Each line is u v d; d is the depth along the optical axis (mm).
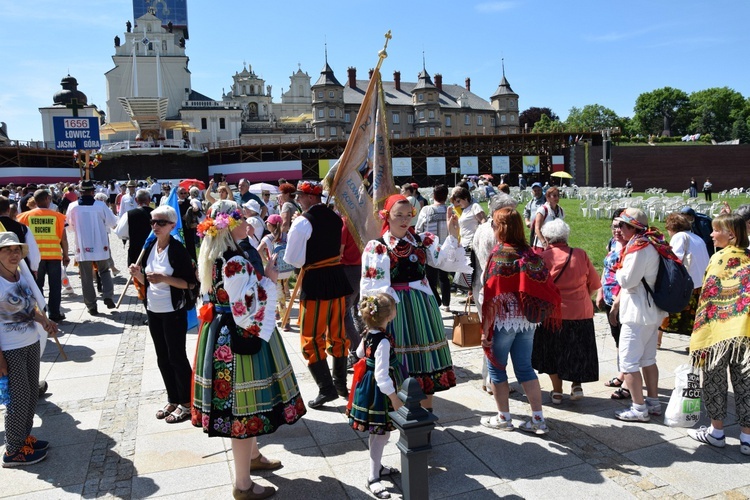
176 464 4281
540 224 8266
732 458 4207
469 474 4055
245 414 3615
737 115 93500
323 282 5316
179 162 53688
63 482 4031
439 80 91562
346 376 5656
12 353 4230
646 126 99250
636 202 22750
